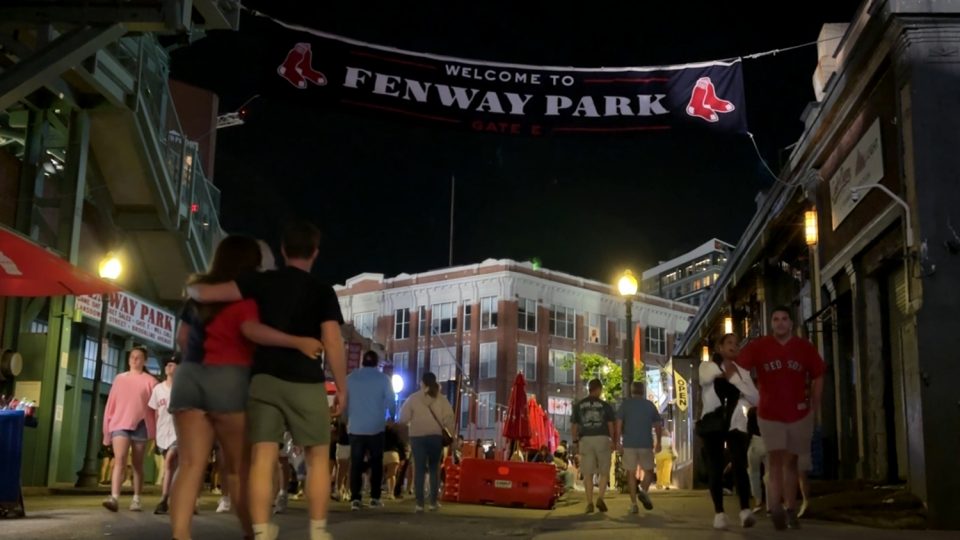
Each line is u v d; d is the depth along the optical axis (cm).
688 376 3462
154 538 788
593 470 1378
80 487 1870
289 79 1337
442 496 1719
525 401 2138
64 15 1241
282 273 553
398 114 1358
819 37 1798
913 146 1177
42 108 1997
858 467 1490
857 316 1484
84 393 2294
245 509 571
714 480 992
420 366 6912
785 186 1852
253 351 561
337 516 1145
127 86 2023
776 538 853
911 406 1150
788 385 911
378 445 1290
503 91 1382
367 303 7325
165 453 1092
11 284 1323
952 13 1187
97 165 2222
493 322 6662
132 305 2420
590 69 1388
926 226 1151
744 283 2456
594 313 7244
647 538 845
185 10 1252
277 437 537
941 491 1080
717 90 1380
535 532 916
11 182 1933
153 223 2414
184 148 2427
